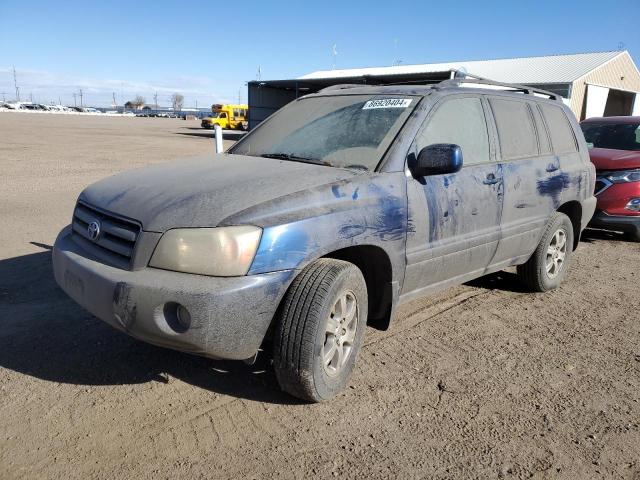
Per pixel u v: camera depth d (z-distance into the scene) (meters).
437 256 3.85
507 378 3.70
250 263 2.82
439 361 3.91
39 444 2.81
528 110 5.01
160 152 21.08
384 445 2.92
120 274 2.89
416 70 34.19
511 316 4.86
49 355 3.76
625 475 2.75
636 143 8.53
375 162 3.57
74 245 3.37
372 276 3.68
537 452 2.91
